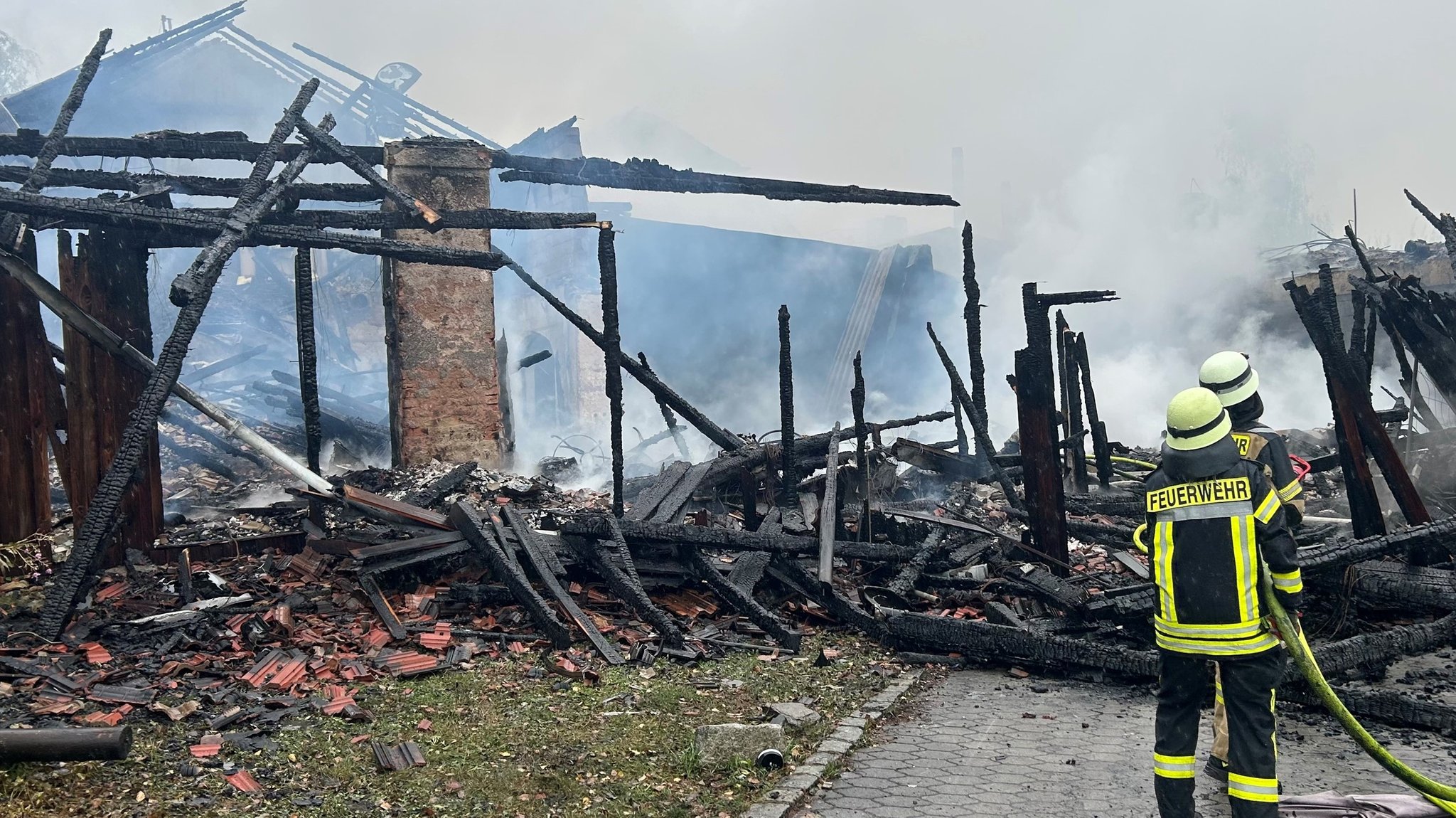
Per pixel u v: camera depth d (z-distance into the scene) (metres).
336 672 5.70
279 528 9.04
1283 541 3.58
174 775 4.16
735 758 4.53
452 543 7.63
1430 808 3.68
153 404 6.75
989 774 4.51
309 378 8.80
